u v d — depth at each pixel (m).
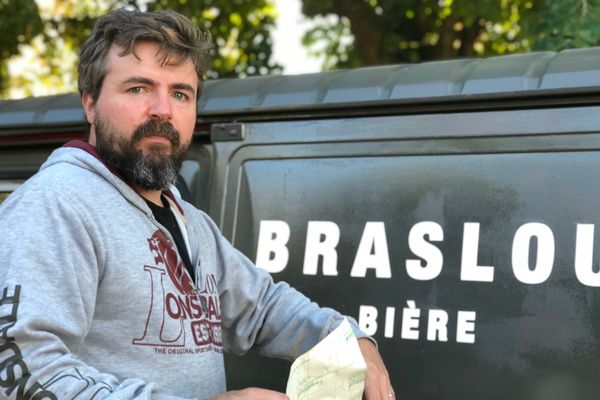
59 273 1.63
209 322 1.89
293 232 2.55
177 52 1.81
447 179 2.37
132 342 1.71
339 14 7.96
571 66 2.29
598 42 4.98
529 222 2.24
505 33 8.36
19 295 1.56
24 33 7.96
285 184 2.60
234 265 2.09
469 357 2.24
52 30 8.55
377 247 2.42
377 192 2.46
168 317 1.76
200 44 1.87
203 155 2.79
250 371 2.55
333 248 2.48
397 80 2.52
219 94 2.80
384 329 2.36
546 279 2.19
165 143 1.81
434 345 2.29
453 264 2.31
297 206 2.57
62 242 1.65
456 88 2.40
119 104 1.79
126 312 1.71
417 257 2.36
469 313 2.26
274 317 2.11
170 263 1.81
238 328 2.11
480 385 2.22
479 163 2.34
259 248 2.60
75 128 2.94
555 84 2.26
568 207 2.21
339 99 2.56
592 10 5.03
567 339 2.14
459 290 2.28
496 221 2.28
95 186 1.74
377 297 2.39
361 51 7.98
